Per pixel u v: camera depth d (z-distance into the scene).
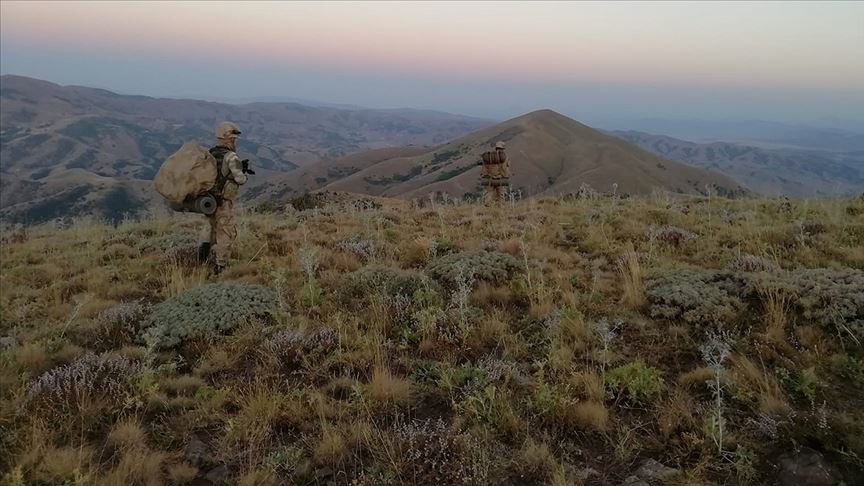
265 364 5.31
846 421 3.78
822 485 3.33
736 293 6.09
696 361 5.03
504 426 4.10
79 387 4.68
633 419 4.20
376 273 7.54
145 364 5.12
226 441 4.06
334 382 4.83
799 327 5.18
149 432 4.29
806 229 9.03
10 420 4.25
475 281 7.43
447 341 5.65
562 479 3.42
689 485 3.39
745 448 3.64
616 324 5.43
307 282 7.67
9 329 6.63
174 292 7.80
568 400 4.23
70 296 8.00
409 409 4.47
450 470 3.64
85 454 3.86
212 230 8.88
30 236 13.34
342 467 3.78
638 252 8.56
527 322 6.12
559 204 14.64
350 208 15.04
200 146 8.56
